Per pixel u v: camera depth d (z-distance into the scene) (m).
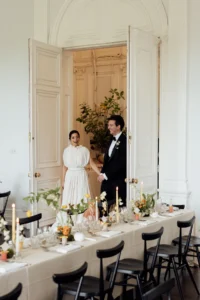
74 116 10.27
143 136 6.97
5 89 8.81
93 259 4.39
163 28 7.26
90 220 5.00
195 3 6.89
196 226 6.89
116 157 7.07
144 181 6.99
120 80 9.98
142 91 6.91
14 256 3.89
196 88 6.89
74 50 8.34
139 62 6.82
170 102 7.07
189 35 6.93
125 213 5.50
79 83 10.30
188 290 5.45
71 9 8.16
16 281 3.54
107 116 9.90
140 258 5.14
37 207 7.54
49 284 3.85
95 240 4.53
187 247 5.39
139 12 7.53
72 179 7.64
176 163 7.02
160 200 6.16
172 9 7.04
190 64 6.94
